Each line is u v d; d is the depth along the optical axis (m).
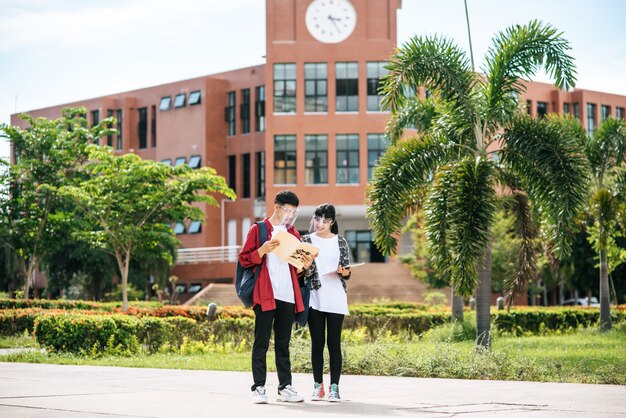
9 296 40.12
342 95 45.06
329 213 8.19
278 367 7.81
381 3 45.47
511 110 15.92
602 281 23.66
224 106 56.12
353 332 19.31
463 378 10.95
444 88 16.16
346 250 8.21
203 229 53.81
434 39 16.11
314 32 45.28
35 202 32.25
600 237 22.94
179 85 56.84
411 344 18.62
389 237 15.55
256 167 54.47
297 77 45.12
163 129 57.09
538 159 15.31
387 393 8.46
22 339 20.06
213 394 8.12
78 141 32.44
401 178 15.66
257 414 6.55
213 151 55.34
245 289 7.72
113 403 7.21
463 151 16.06
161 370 11.48
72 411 6.61
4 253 41.81
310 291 8.11
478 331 16.05
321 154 44.94
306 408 7.03
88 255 42.88
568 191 14.99
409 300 39.22
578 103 58.22
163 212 28.22
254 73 54.97
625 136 22.69
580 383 10.05
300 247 7.66
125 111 59.44
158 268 45.69
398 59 16.11
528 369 11.05
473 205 14.57
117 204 27.48
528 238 18.03
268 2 45.47
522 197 17.97
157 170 27.17
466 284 14.34
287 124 45.06
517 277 18.09
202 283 52.62
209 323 18.25
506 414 6.50
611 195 22.59
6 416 6.30
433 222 14.88
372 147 44.81
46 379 9.73
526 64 15.98
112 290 45.34
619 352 15.27
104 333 15.79
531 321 24.64
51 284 45.00
